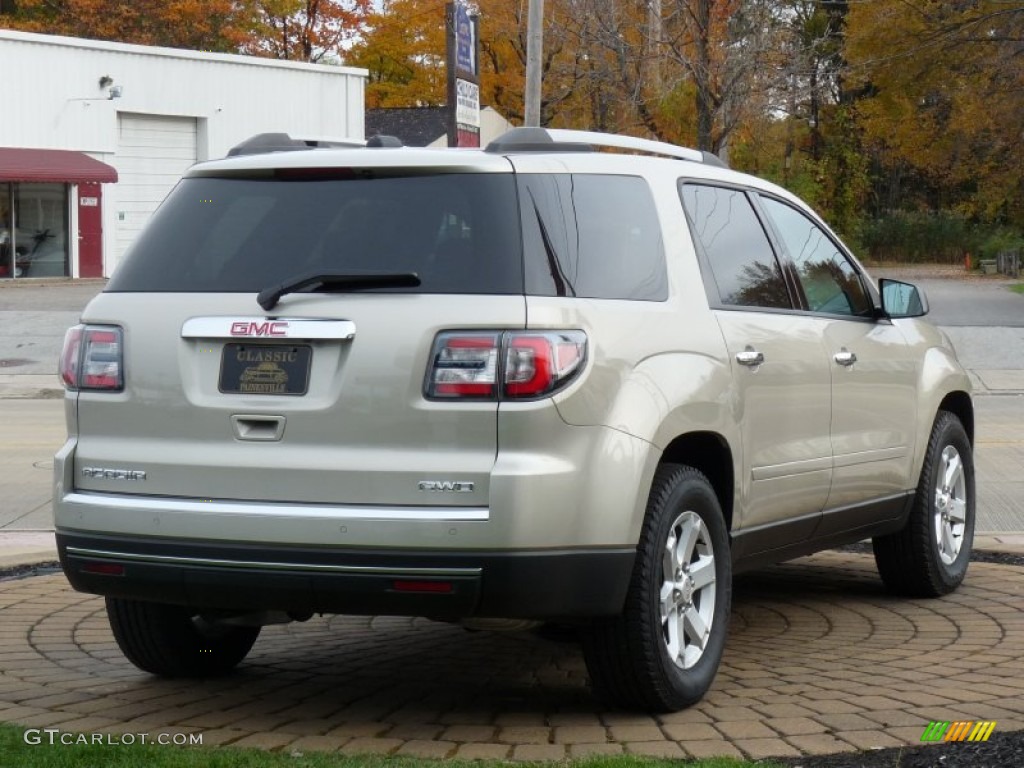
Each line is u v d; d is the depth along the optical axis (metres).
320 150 5.21
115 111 47.03
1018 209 67.44
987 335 26.80
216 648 5.75
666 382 5.10
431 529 4.62
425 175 4.98
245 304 4.92
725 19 33.47
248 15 66.38
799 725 4.93
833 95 61.69
